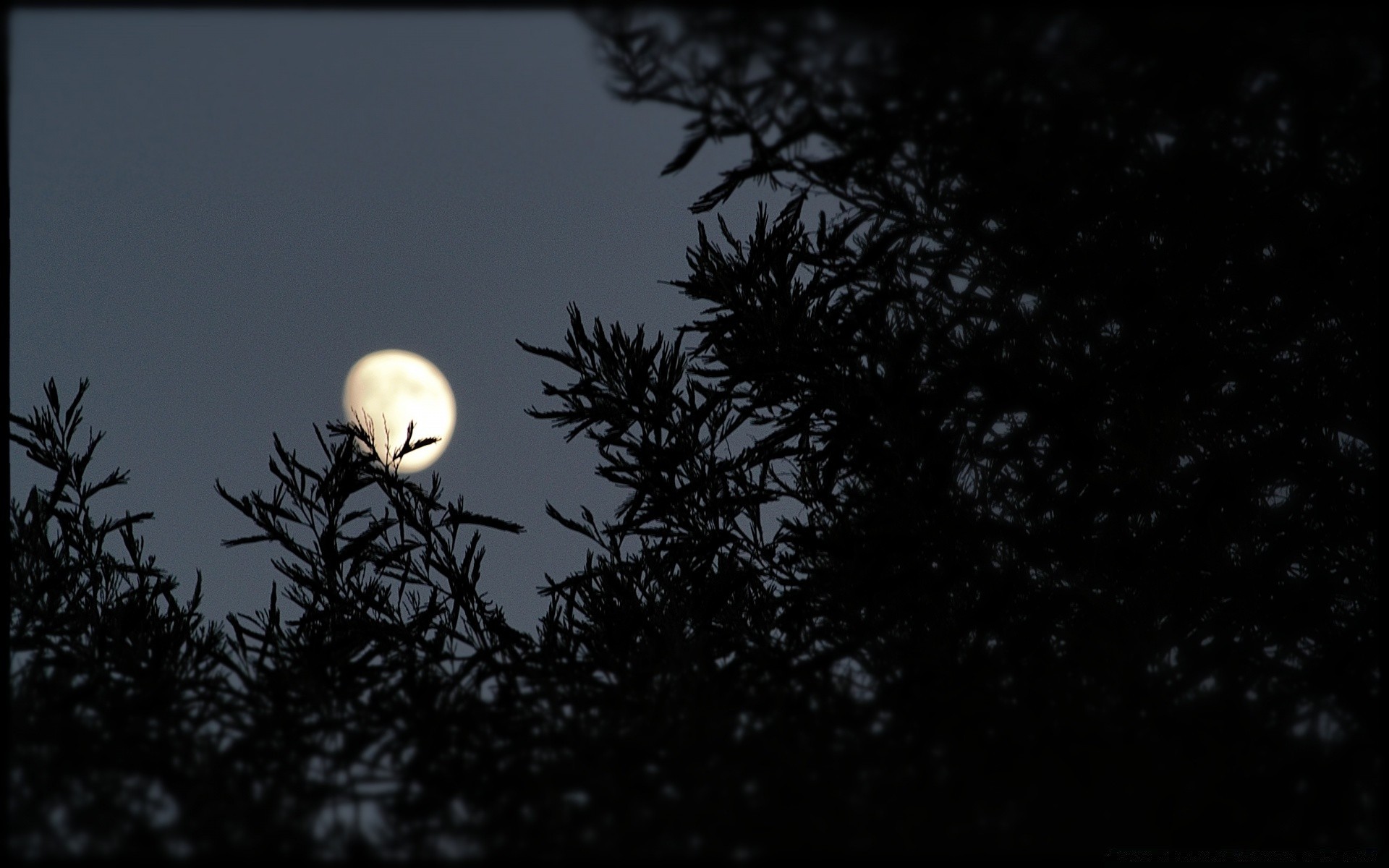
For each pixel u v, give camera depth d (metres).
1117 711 9.80
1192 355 13.12
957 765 8.77
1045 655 11.01
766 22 9.74
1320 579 12.53
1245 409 13.35
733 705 10.16
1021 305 13.90
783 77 10.31
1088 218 12.65
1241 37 9.54
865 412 12.98
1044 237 12.90
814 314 13.98
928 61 10.02
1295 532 12.64
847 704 9.87
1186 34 9.54
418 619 12.95
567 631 12.73
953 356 13.31
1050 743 8.99
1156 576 12.76
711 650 12.29
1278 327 13.12
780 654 11.44
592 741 9.84
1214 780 8.58
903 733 9.33
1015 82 10.25
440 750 9.76
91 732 9.69
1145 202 12.34
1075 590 12.84
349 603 13.04
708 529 14.57
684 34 10.03
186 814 8.83
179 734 10.02
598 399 14.77
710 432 14.81
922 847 8.20
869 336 13.30
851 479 14.05
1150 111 10.70
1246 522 12.95
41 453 13.54
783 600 13.08
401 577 13.59
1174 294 13.16
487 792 9.13
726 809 8.59
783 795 8.62
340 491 13.34
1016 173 11.88
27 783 8.97
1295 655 12.08
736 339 14.19
